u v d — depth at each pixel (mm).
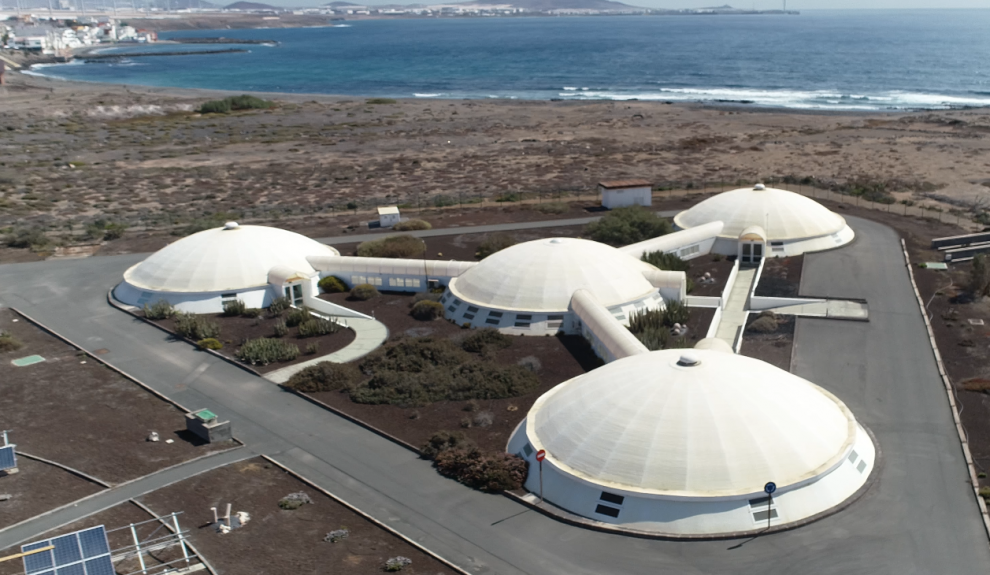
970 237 81062
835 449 39406
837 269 74875
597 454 39156
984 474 40625
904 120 172125
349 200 119875
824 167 128000
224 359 60906
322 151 163750
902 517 37156
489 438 46375
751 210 83312
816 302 66562
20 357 63031
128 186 134625
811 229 81812
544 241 68625
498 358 57875
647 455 37969
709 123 180750
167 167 149625
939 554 34469
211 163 153500
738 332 61250
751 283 73188
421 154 156625
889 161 130000
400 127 192250
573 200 111812
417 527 38250
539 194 115562
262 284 72875
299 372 56500
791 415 39562
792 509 36719
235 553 36281
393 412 50469
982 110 186625
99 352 63469
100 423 50906
